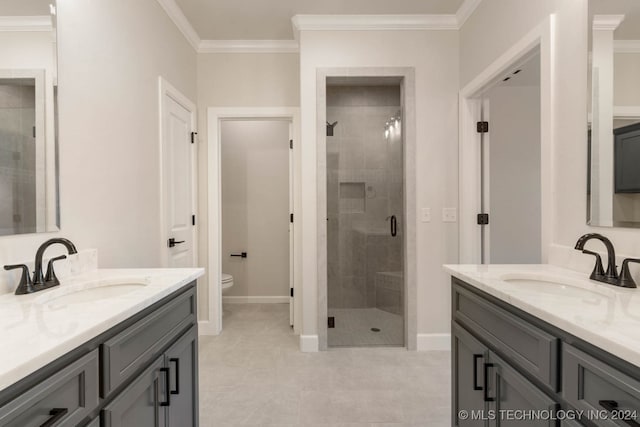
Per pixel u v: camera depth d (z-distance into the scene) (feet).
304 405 6.08
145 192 6.79
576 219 4.64
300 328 9.74
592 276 3.93
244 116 9.84
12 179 3.69
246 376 7.16
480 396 4.13
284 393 6.48
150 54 7.01
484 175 8.40
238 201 13.05
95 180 5.19
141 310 3.28
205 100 9.80
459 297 4.83
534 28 5.45
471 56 7.86
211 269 9.82
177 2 7.86
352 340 9.00
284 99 9.85
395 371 7.39
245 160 13.02
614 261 3.78
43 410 2.10
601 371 2.28
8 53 3.64
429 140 8.55
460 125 8.44
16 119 3.74
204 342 9.10
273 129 13.04
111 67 5.62
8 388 1.89
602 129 4.21
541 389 2.97
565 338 2.69
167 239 7.73
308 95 8.45
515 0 6.06
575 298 3.28
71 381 2.35
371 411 5.90
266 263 13.12
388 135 10.09
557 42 4.97
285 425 5.53
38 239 4.05
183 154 8.80
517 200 11.14
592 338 2.33
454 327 4.94
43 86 4.10
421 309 8.59
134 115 6.37
